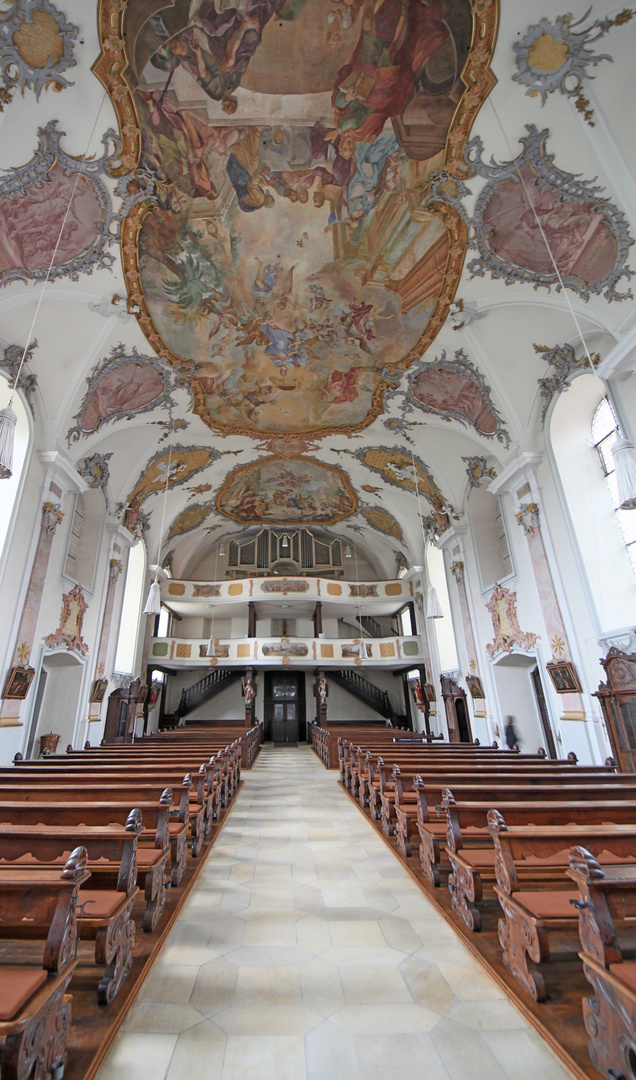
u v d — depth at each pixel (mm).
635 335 7371
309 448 15750
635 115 6156
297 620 26562
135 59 6004
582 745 9328
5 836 3131
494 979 3117
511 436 10961
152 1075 2355
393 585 21812
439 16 5902
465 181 7523
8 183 6695
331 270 9492
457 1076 2361
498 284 8828
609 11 5582
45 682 12117
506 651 12406
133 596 16953
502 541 14039
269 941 3674
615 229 7086
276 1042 2586
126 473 13945
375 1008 2873
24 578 9492
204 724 23109
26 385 9266
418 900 4430
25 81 5863
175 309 9766
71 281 8383
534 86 6285
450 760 7746
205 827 6551
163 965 3332
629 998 2143
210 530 21828
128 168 7141
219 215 8312
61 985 2244
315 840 6363
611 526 9531
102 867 3609
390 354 11188
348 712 25500
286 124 7125
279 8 5820
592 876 2436
